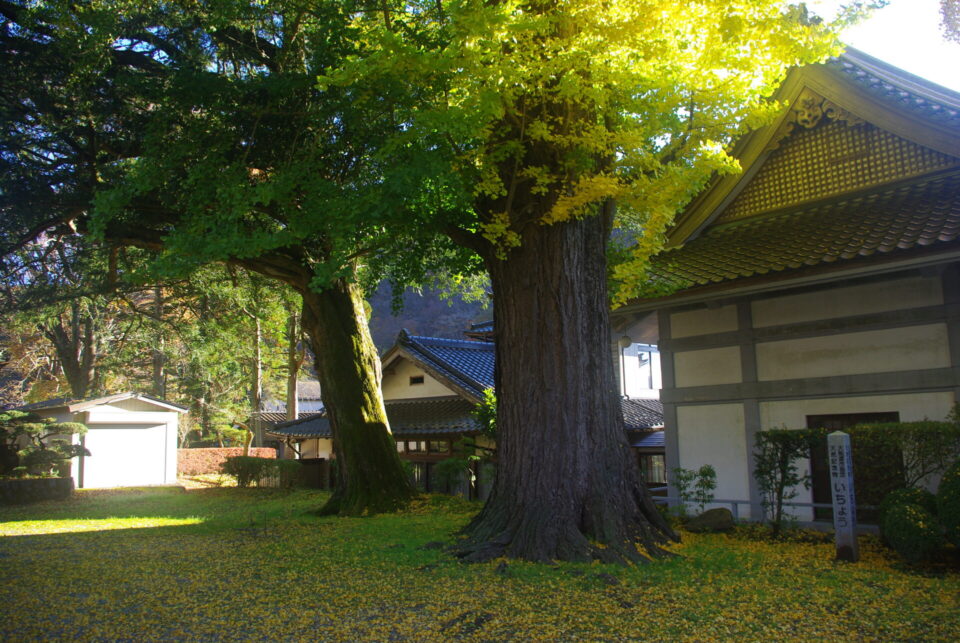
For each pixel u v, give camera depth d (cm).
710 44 730
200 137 979
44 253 1683
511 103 727
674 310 1170
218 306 2484
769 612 541
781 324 1033
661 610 548
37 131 1266
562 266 805
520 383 805
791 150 1169
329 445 2795
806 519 981
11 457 2231
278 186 862
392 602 593
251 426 3822
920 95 1014
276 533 1026
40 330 3288
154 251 1418
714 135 785
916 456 756
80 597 651
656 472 1962
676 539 808
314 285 787
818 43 698
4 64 1159
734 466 1068
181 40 1171
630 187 759
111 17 1011
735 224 1227
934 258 794
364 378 1439
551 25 724
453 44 698
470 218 915
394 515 1239
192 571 750
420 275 1234
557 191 789
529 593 602
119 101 1167
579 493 765
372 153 873
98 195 930
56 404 2620
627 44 727
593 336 809
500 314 850
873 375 931
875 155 1072
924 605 549
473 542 783
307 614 570
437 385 2328
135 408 2655
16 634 541
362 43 870
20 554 927
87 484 2516
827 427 983
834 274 868
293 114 977
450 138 773
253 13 1076
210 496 2091
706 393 1105
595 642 487
